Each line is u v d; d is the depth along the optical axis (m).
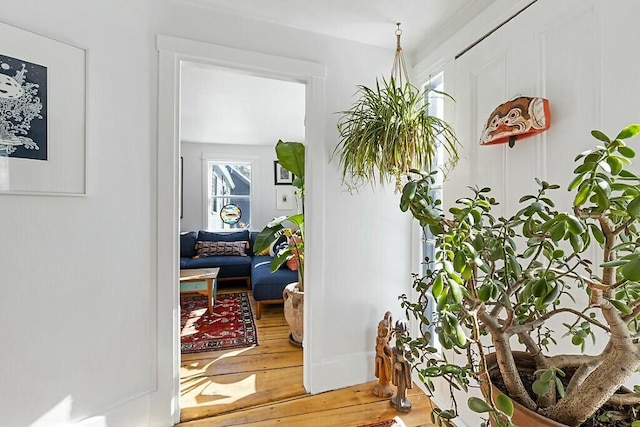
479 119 1.68
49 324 1.40
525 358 0.83
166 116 1.72
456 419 1.78
